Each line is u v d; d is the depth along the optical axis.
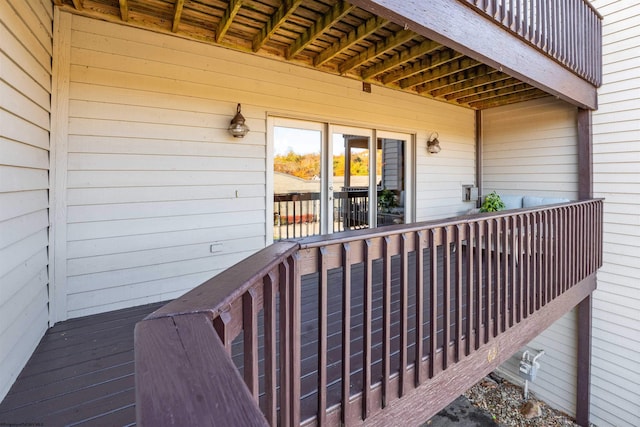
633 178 4.31
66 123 2.65
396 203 5.17
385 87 4.79
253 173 3.66
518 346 2.73
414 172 5.32
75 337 2.43
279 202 3.91
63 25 2.63
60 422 1.56
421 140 5.36
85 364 2.07
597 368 4.59
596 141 4.64
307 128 4.16
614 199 4.48
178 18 2.82
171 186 3.17
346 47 3.39
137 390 0.49
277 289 1.17
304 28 3.22
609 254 4.52
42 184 2.38
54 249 2.62
